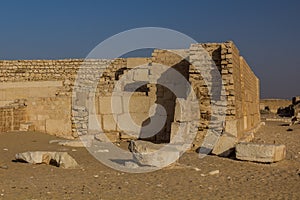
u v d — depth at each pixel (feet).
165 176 34.86
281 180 33.99
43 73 79.56
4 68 79.82
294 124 104.73
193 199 27.20
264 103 207.92
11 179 32.35
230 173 36.83
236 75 55.36
